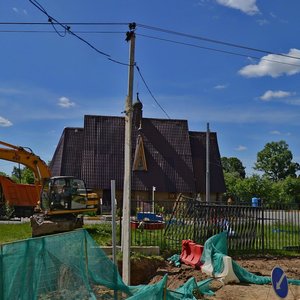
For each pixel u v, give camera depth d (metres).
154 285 9.55
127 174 13.38
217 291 12.55
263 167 114.69
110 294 9.09
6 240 18.83
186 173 47.44
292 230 20.59
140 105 18.95
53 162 49.91
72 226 21.31
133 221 20.56
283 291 8.13
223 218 18.30
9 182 32.69
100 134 48.00
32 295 7.36
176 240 18.08
